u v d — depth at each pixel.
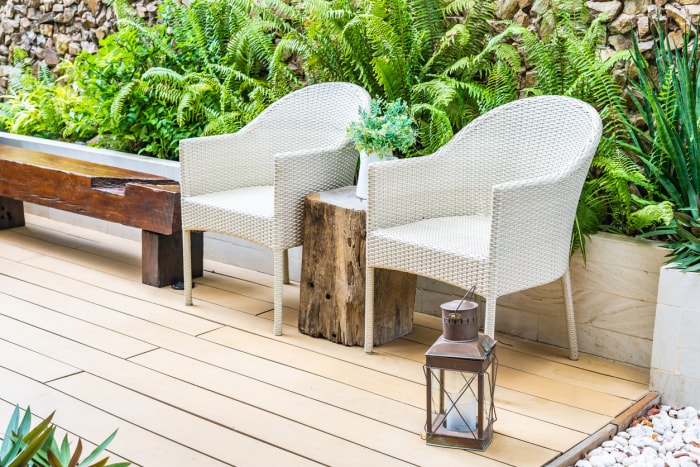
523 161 3.08
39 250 4.38
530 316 3.31
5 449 1.69
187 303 3.60
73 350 3.07
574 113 2.95
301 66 4.38
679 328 2.75
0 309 3.48
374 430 2.53
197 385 2.81
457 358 2.36
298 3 4.29
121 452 2.35
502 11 3.64
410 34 3.78
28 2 5.93
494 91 3.49
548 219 2.79
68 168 4.18
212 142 3.55
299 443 2.43
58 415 2.55
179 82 4.29
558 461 2.37
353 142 3.40
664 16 3.21
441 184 3.16
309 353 3.12
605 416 2.67
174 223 3.69
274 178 3.44
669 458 2.42
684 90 2.88
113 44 4.91
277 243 3.22
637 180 3.04
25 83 5.76
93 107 4.90
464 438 2.41
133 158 4.53
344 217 3.10
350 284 3.14
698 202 2.91
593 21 3.32
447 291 3.52
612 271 3.07
